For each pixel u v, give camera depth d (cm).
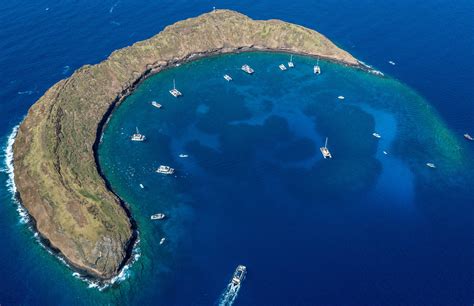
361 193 19288
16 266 15438
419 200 19238
